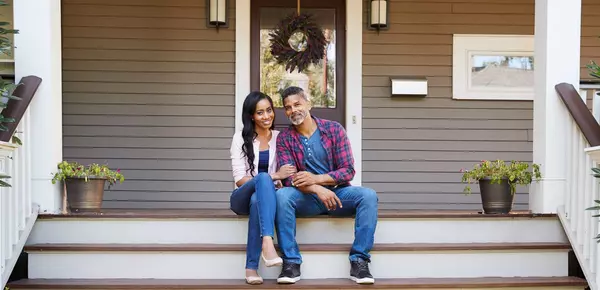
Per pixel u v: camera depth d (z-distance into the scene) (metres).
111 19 4.77
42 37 3.36
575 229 3.20
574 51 3.42
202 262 3.13
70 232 3.25
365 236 3.00
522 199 4.86
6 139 2.87
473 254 3.21
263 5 4.86
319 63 4.88
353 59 4.80
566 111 3.36
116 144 4.77
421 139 4.85
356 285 2.95
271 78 4.86
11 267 2.97
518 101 4.88
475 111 4.87
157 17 4.80
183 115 4.80
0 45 2.84
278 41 4.85
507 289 3.04
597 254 2.95
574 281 3.07
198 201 4.79
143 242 3.27
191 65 4.80
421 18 4.84
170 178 4.79
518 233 3.35
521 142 4.87
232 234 3.29
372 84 4.83
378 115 4.83
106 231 3.27
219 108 4.81
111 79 4.77
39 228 3.25
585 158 3.11
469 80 4.86
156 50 4.80
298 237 3.24
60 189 3.45
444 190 4.85
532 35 4.86
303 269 3.10
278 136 3.25
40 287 2.96
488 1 4.86
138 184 4.77
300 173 3.04
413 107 4.84
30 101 3.17
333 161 3.20
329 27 4.89
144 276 3.13
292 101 3.13
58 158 3.46
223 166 4.81
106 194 4.75
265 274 3.10
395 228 3.33
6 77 3.56
